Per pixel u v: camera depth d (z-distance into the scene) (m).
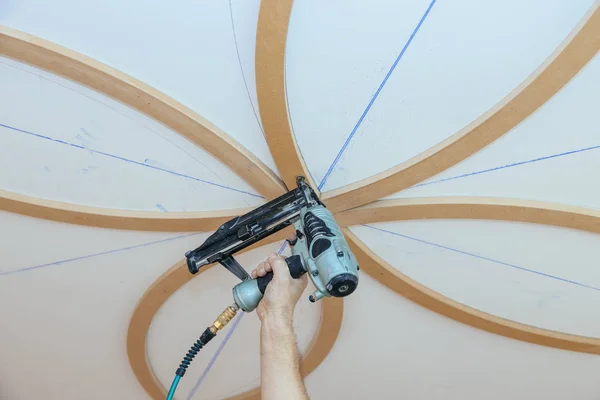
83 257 5.93
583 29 3.89
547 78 4.23
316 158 4.98
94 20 4.14
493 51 4.25
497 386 7.23
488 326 6.38
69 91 4.59
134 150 5.02
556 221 5.29
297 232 3.59
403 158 5.00
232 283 6.15
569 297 6.07
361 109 4.64
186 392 7.57
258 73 4.16
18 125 4.87
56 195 5.40
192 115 4.65
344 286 3.03
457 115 4.66
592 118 4.59
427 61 4.34
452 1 3.98
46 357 7.17
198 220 5.45
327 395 7.60
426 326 6.57
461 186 5.18
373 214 5.36
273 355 2.72
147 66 4.40
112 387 7.54
